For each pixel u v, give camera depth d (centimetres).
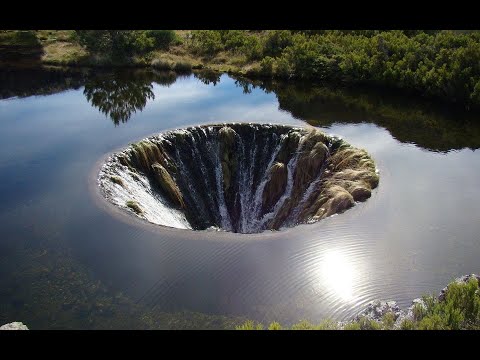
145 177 4097
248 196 4434
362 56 6562
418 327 2025
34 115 5428
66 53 8075
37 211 3388
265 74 7012
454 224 3059
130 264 2738
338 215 3206
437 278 2533
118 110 5503
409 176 3753
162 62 7638
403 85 6028
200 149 4575
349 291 2450
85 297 2506
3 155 4344
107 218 3259
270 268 2636
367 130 4728
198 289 2495
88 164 4075
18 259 2864
